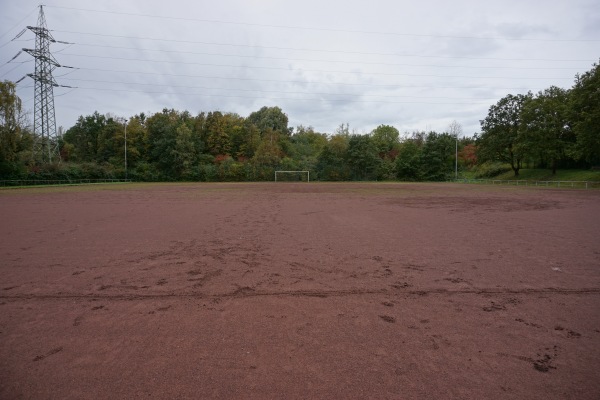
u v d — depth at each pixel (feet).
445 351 11.93
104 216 48.96
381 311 15.40
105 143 246.88
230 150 268.00
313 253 26.53
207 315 14.94
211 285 18.98
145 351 11.89
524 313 15.19
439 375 10.48
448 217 48.24
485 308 15.75
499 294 17.61
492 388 9.86
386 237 33.32
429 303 16.37
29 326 13.91
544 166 203.92
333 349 12.03
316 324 14.06
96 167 205.77
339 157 246.47
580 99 127.54
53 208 59.72
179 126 250.98
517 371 10.73
